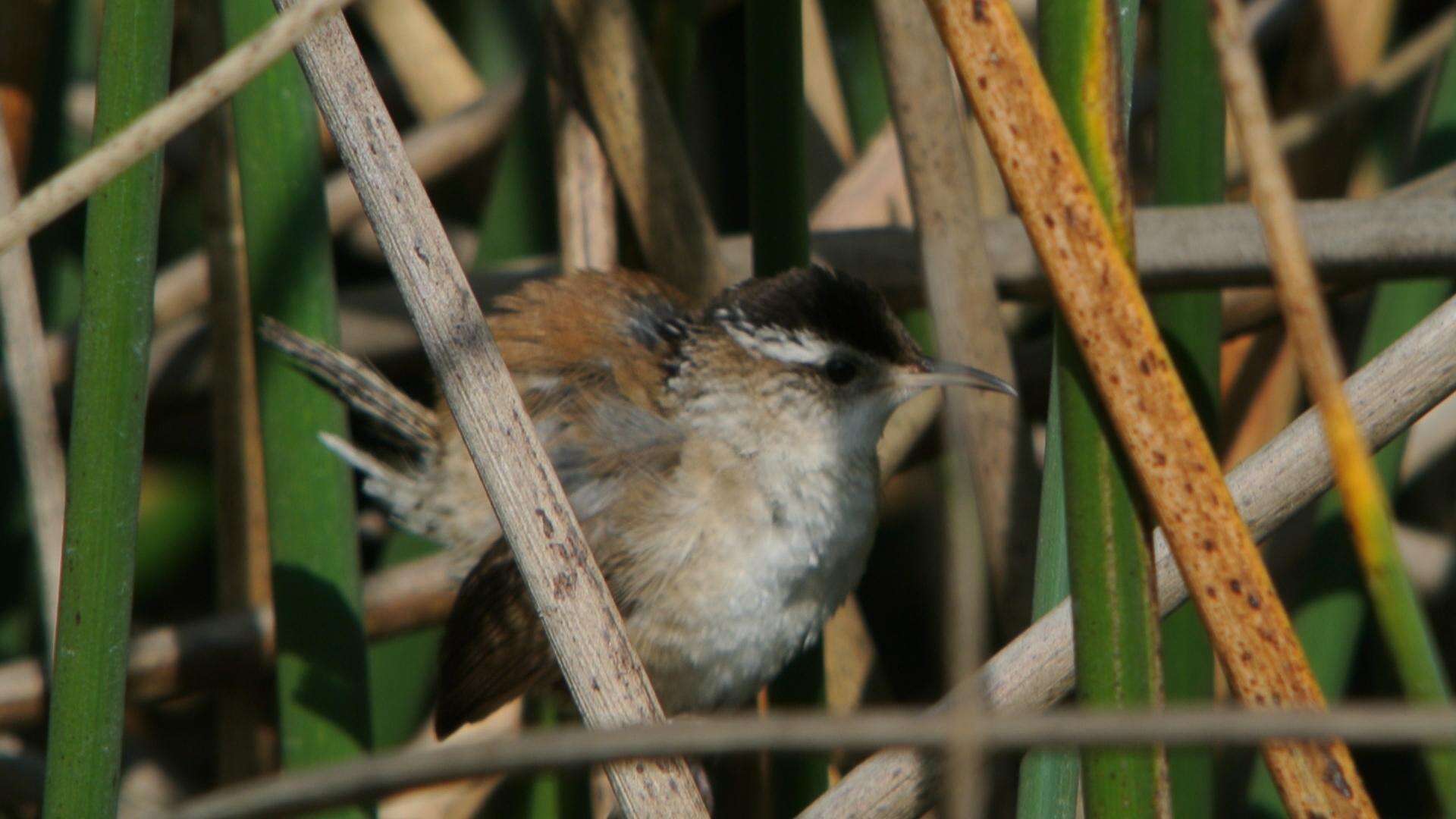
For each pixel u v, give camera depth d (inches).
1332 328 84.7
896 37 82.5
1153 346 80.8
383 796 73.5
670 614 83.4
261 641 84.1
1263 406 84.3
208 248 84.0
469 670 83.4
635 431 83.6
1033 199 80.8
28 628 85.0
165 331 85.1
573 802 83.6
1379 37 84.9
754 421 83.4
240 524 84.3
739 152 85.0
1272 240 80.7
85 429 81.5
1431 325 81.6
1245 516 81.7
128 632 81.7
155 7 81.4
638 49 83.6
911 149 82.6
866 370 83.4
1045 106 80.7
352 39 81.8
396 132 81.7
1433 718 64.1
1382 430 81.7
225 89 80.9
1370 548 80.7
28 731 84.8
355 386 83.5
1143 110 85.0
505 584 83.4
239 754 84.4
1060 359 81.0
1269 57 85.7
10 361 83.2
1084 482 80.9
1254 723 64.9
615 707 81.6
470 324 81.7
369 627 84.1
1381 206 83.0
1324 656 83.3
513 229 84.4
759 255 83.3
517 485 81.7
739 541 83.4
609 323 83.8
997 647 83.4
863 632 84.1
